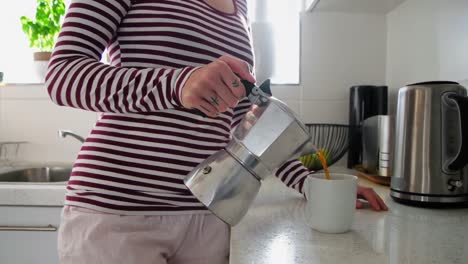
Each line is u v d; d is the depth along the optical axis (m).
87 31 0.57
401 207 0.77
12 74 1.62
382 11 1.41
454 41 0.93
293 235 0.58
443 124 0.73
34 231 1.08
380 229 0.61
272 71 1.51
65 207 0.63
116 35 0.65
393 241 0.55
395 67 1.35
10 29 1.64
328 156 1.32
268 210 0.74
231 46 0.73
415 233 0.59
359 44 1.45
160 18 0.63
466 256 0.49
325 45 1.45
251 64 0.79
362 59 1.45
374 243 0.54
